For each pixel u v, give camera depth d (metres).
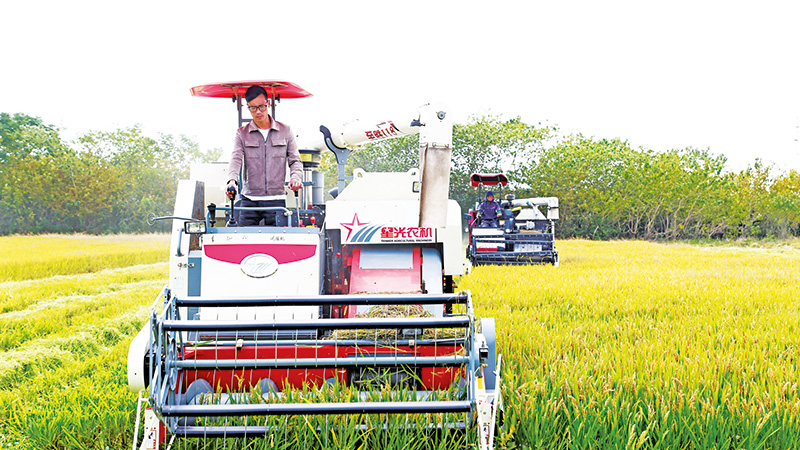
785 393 5.26
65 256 23.47
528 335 7.55
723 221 43.59
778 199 41.75
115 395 5.46
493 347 4.75
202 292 5.71
